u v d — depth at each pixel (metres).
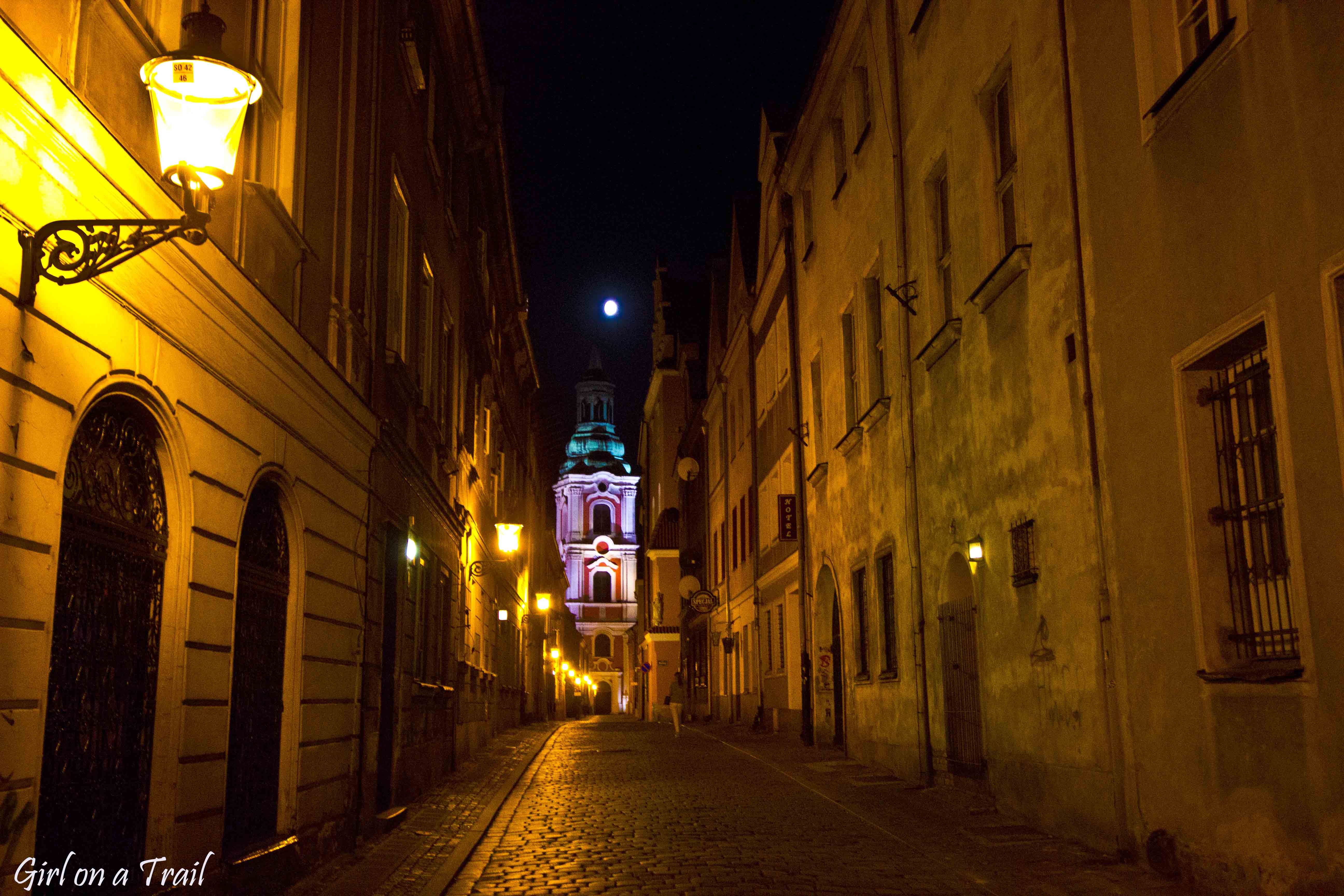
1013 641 11.56
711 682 41.47
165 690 5.99
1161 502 8.33
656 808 13.54
